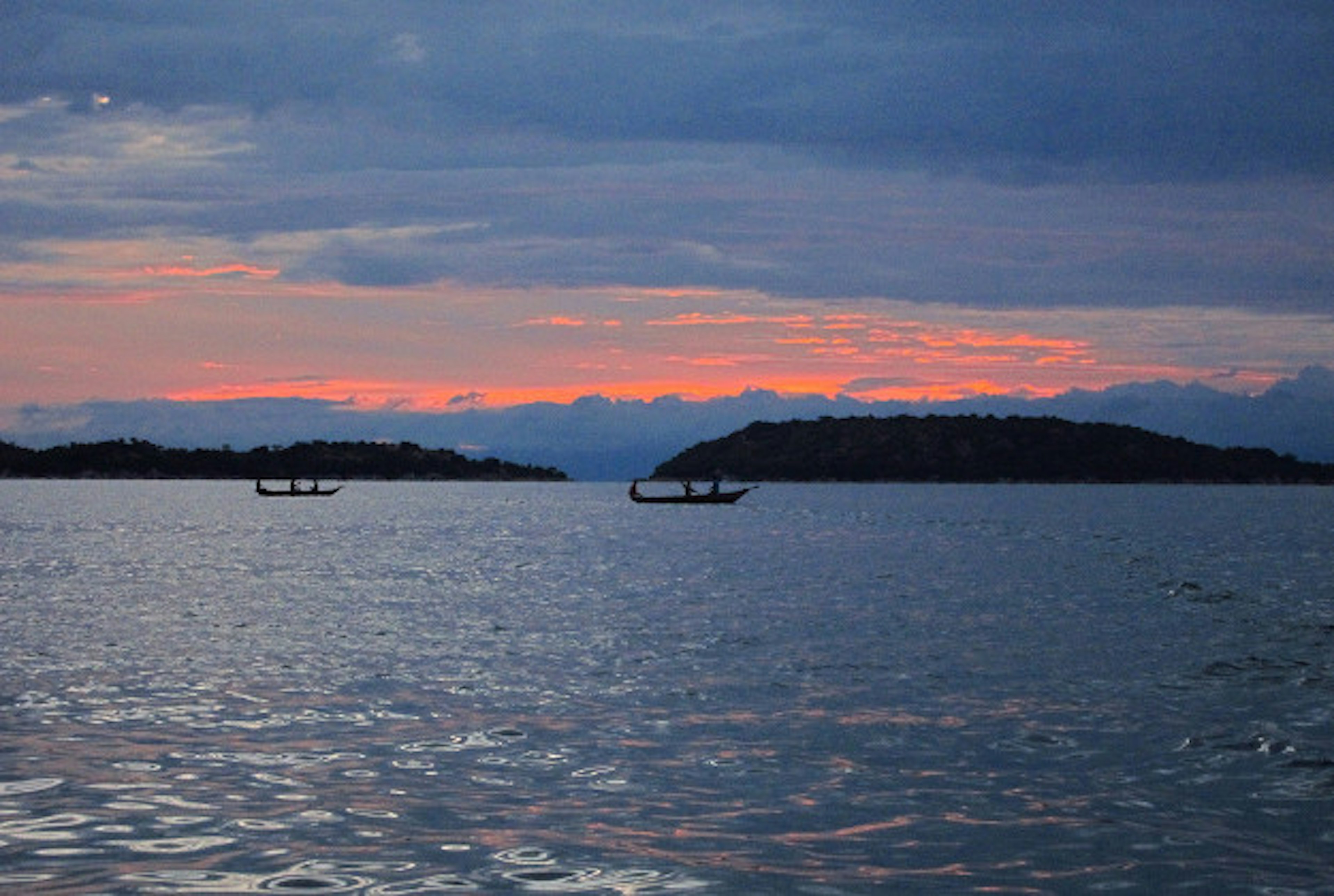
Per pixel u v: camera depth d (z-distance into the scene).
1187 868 12.77
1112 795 15.48
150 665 25.97
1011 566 59.53
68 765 16.75
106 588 46.62
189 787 15.62
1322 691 22.84
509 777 16.27
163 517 131.75
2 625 33.81
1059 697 22.27
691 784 15.96
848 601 41.38
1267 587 47.72
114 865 12.51
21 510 151.00
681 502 155.88
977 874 12.55
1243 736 18.83
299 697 22.09
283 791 15.44
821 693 22.59
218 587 47.25
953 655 27.75
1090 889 12.15
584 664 26.23
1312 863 12.93
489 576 52.78
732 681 24.02
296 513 147.75
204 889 11.84
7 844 13.16
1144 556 68.31
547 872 12.45
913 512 155.00
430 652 28.23
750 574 54.34
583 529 106.12
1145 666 25.94
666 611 37.78
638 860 12.88
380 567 59.25
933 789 15.77
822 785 15.94
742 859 12.93
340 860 12.77
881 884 12.23
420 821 14.20
